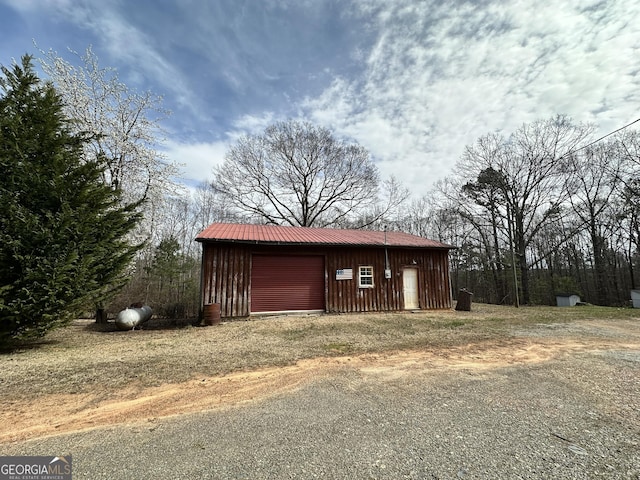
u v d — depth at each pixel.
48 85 7.53
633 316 11.07
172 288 15.17
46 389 3.92
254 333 8.20
